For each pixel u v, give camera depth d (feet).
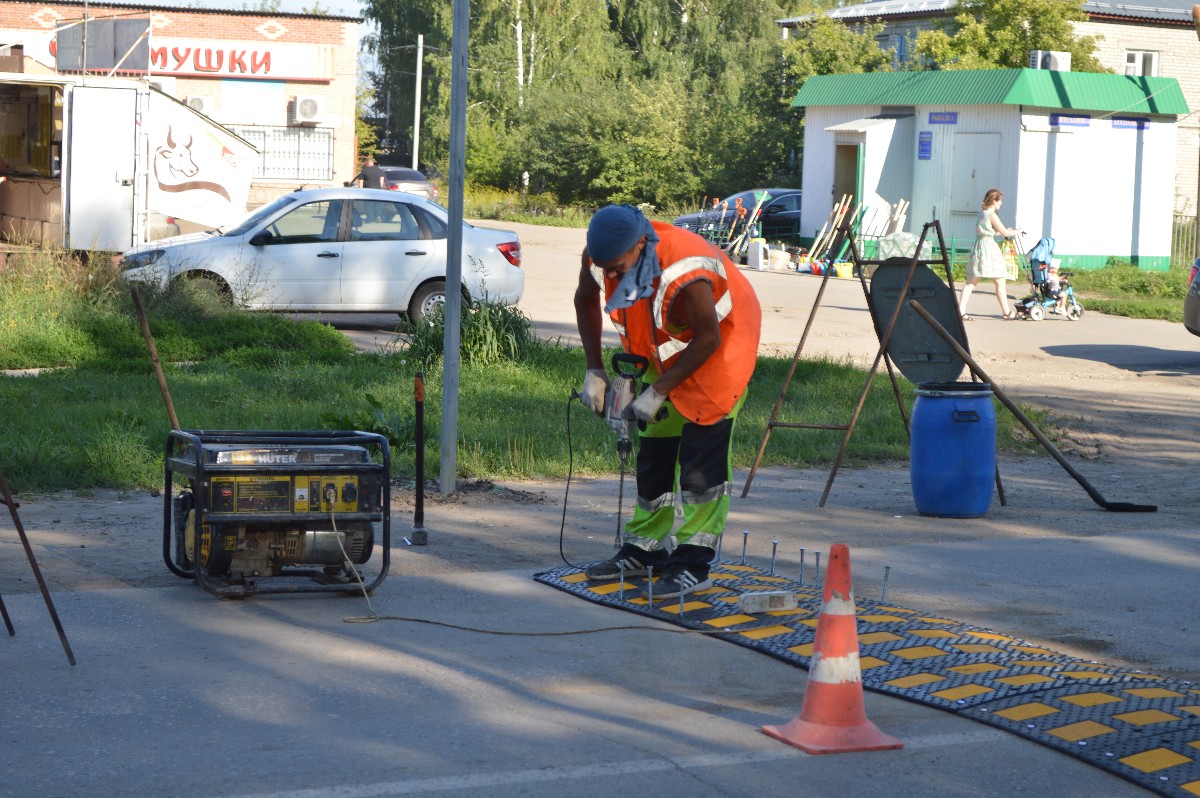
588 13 194.80
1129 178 102.01
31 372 44.57
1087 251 101.30
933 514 28.40
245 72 137.90
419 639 18.70
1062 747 14.85
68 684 16.39
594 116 172.55
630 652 18.29
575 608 20.48
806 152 115.34
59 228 64.28
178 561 21.20
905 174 106.42
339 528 20.40
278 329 50.65
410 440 32.81
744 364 20.83
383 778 13.67
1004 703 16.25
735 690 16.83
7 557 22.53
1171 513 29.43
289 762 14.07
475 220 158.92
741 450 35.14
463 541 24.88
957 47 125.80
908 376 31.04
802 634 18.98
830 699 14.93
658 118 166.50
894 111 107.04
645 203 166.50
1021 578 23.15
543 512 27.66
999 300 72.08
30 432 31.60
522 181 181.47
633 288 19.66
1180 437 40.70
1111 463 36.63
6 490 17.31
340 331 56.75
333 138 141.38
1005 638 19.11
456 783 13.58
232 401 37.37
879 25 141.08
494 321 46.24
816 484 32.14
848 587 15.11
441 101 196.85
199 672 17.01
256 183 139.95
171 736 14.76
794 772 14.15
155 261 53.16
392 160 226.79
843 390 44.19
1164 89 102.27
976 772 14.28
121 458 29.43
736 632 19.07
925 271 30.83
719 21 199.00
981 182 101.04
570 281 84.74
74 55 90.07
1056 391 48.88
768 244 112.68
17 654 17.52
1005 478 34.04
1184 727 15.52
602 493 29.94
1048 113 98.68
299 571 21.27
